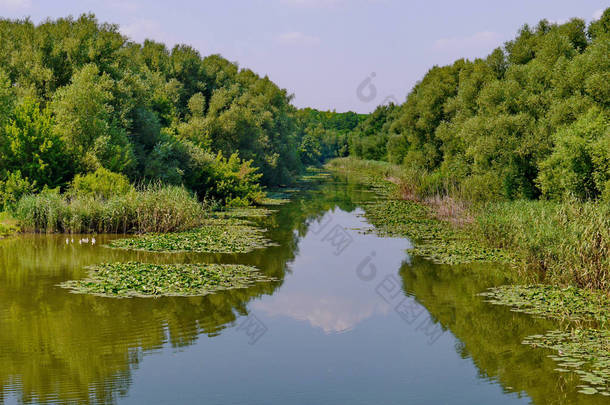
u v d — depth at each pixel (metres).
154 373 9.88
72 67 34.91
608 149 21.52
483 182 32.31
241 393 9.21
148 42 58.34
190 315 13.28
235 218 31.89
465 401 8.98
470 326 12.86
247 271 18.14
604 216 17.45
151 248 21.16
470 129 32.19
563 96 28.45
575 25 36.16
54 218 24.44
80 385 9.26
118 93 34.81
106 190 27.09
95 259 19.16
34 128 28.55
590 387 9.30
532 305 14.35
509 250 21.45
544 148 28.05
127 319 12.75
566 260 16.33
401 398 9.16
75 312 13.12
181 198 27.22
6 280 15.99
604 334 11.96
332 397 9.16
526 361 10.58
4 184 26.70
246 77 72.94
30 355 10.48
